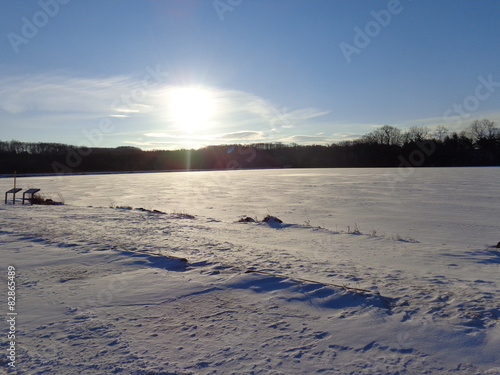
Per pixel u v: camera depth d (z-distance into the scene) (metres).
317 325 4.20
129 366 3.37
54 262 7.29
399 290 5.57
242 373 3.25
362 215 20.47
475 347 3.62
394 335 3.90
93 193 36.72
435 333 3.91
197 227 13.38
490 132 90.88
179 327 4.21
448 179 47.78
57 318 4.49
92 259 7.48
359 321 4.26
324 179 53.66
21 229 11.50
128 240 10.04
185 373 3.26
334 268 7.32
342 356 3.52
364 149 102.62
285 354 3.57
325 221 18.58
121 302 5.04
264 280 5.79
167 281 5.97
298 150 116.38
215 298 5.14
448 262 8.56
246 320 4.38
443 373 3.22
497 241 13.52
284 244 10.65
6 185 47.84
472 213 20.66
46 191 39.28
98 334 4.04
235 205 25.81
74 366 3.37
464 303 4.87
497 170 68.00
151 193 36.31
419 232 15.46
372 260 8.56
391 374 3.20
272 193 34.34
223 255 8.28
